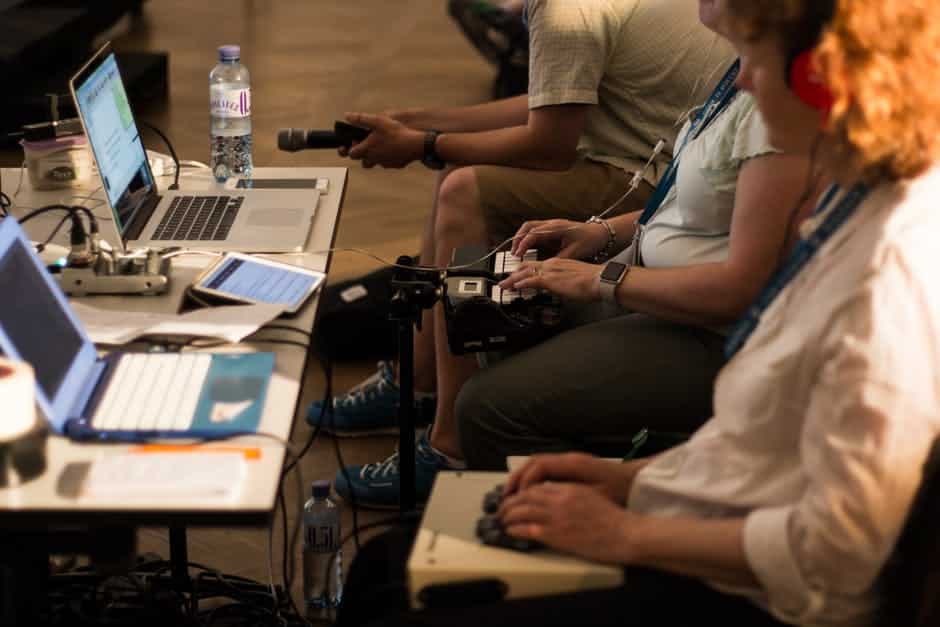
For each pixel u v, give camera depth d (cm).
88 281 359
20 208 426
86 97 389
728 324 364
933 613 242
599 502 269
